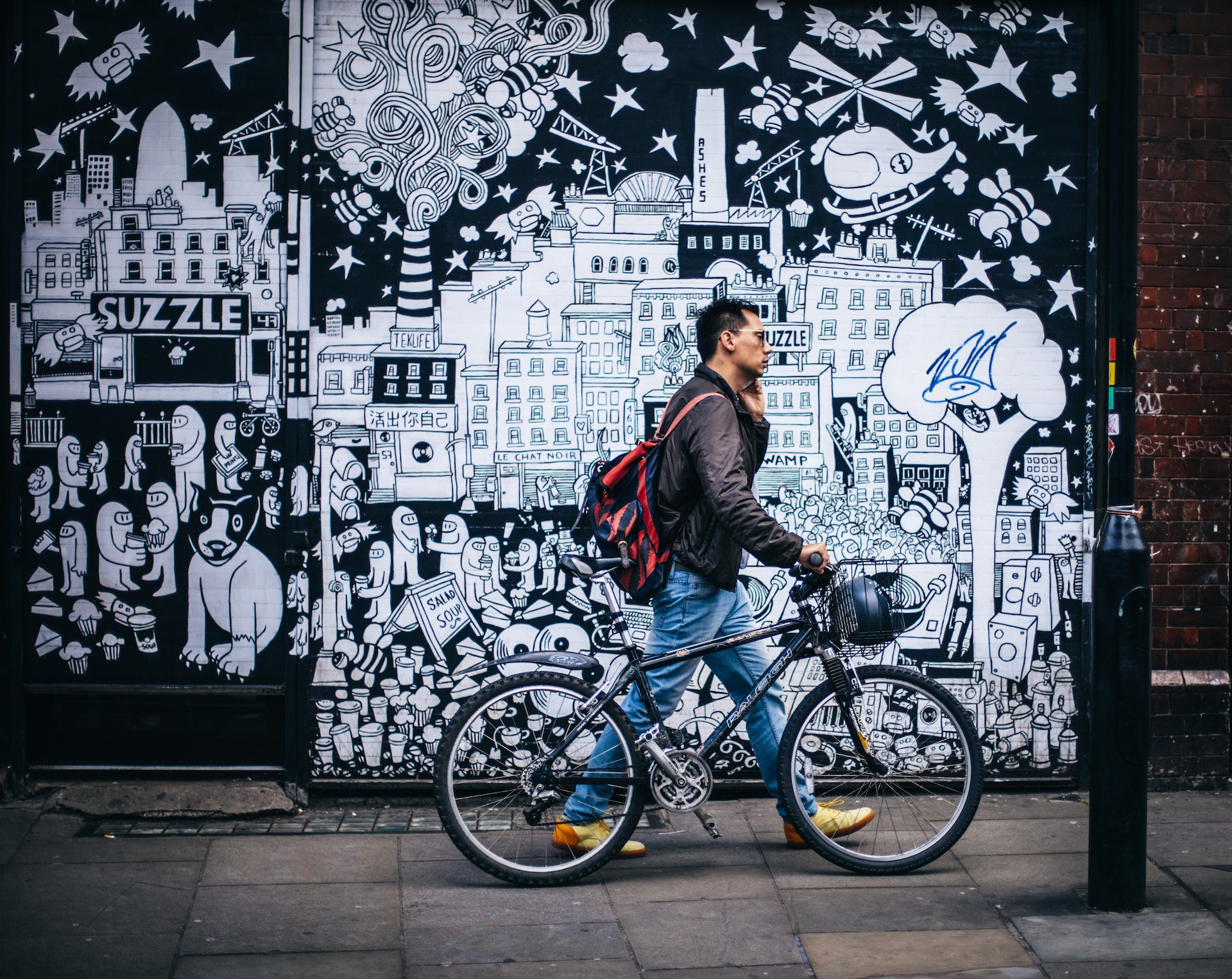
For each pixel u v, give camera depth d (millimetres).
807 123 5000
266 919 3846
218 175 4875
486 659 5000
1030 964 3531
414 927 3791
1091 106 5047
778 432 5035
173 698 4980
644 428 4992
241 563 4934
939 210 5039
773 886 4145
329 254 4910
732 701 5039
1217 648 5219
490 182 4934
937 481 5070
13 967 3469
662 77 4961
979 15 5027
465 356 4945
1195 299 5145
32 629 4918
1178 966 3518
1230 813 4902
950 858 4414
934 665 5090
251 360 4902
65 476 4895
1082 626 5109
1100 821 3900
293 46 4840
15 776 4918
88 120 4855
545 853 4320
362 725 4980
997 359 5059
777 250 5008
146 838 4574
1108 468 3916
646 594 4160
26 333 4875
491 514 4969
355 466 4934
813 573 4133
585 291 4969
